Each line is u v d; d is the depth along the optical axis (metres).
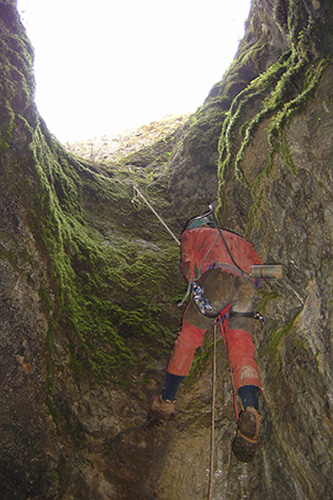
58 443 3.15
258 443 3.18
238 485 3.03
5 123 3.50
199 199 5.34
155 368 3.69
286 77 3.51
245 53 5.59
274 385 3.22
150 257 4.72
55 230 3.73
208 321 3.13
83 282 3.95
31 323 3.33
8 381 3.22
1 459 3.08
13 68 3.71
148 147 6.75
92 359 3.49
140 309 4.12
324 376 2.84
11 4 3.99
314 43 3.19
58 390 3.26
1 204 3.44
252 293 3.03
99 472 3.10
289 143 3.18
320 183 2.98
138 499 3.04
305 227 3.17
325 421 2.80
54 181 4.42
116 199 5.29
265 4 4.56
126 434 3.27
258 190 3.58
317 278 3.06
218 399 3.48
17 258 3.39
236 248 3.14
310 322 3.04
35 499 2.99
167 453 3.23
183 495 3.03
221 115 5.55
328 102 2.98
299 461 2.93
